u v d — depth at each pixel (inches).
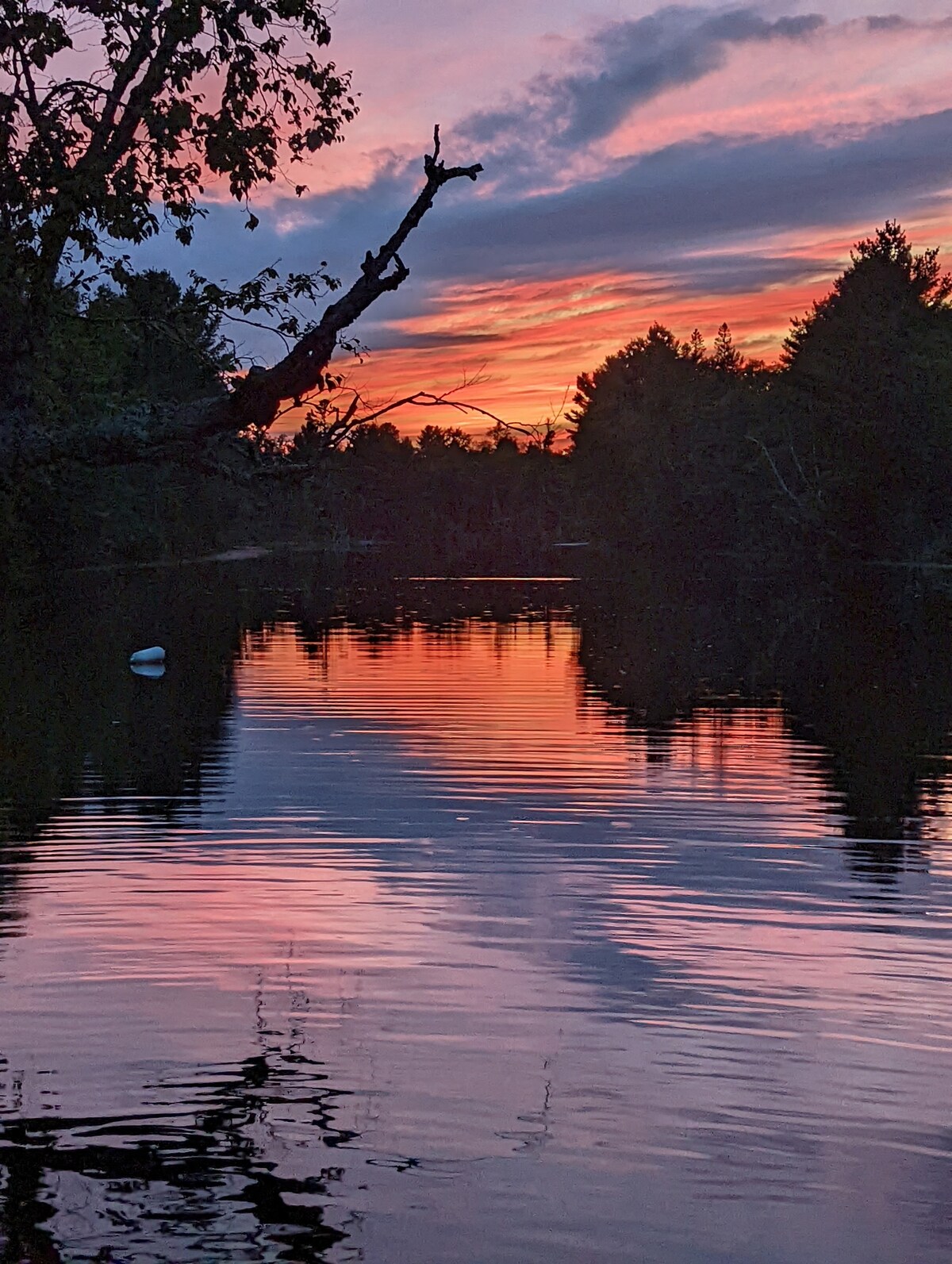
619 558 4266.7
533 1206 222.1
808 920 384.5
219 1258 209.2
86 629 1587.1
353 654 1288.1
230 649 1342.3
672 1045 287.7
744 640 1448.1
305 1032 293.3
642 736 761.0
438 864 455.2
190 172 358.0
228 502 3649.1
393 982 328.5
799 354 4158.5
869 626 1644.9
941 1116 253.9
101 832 508.7
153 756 690.8
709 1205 223.8
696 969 338.6
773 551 3400.6
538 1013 305.9
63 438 339.0
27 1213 220.1
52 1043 287.6
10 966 338.6
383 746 722.2
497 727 796.0
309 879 432.8
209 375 333.7
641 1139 245.4
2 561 2091.5
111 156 347.3
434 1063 278.7
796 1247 211.6
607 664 1181.7
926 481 3065.9
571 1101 259.3
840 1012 306.2
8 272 335.6
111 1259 209.2
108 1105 258.8
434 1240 214.1
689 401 4131.4
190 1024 298.8
